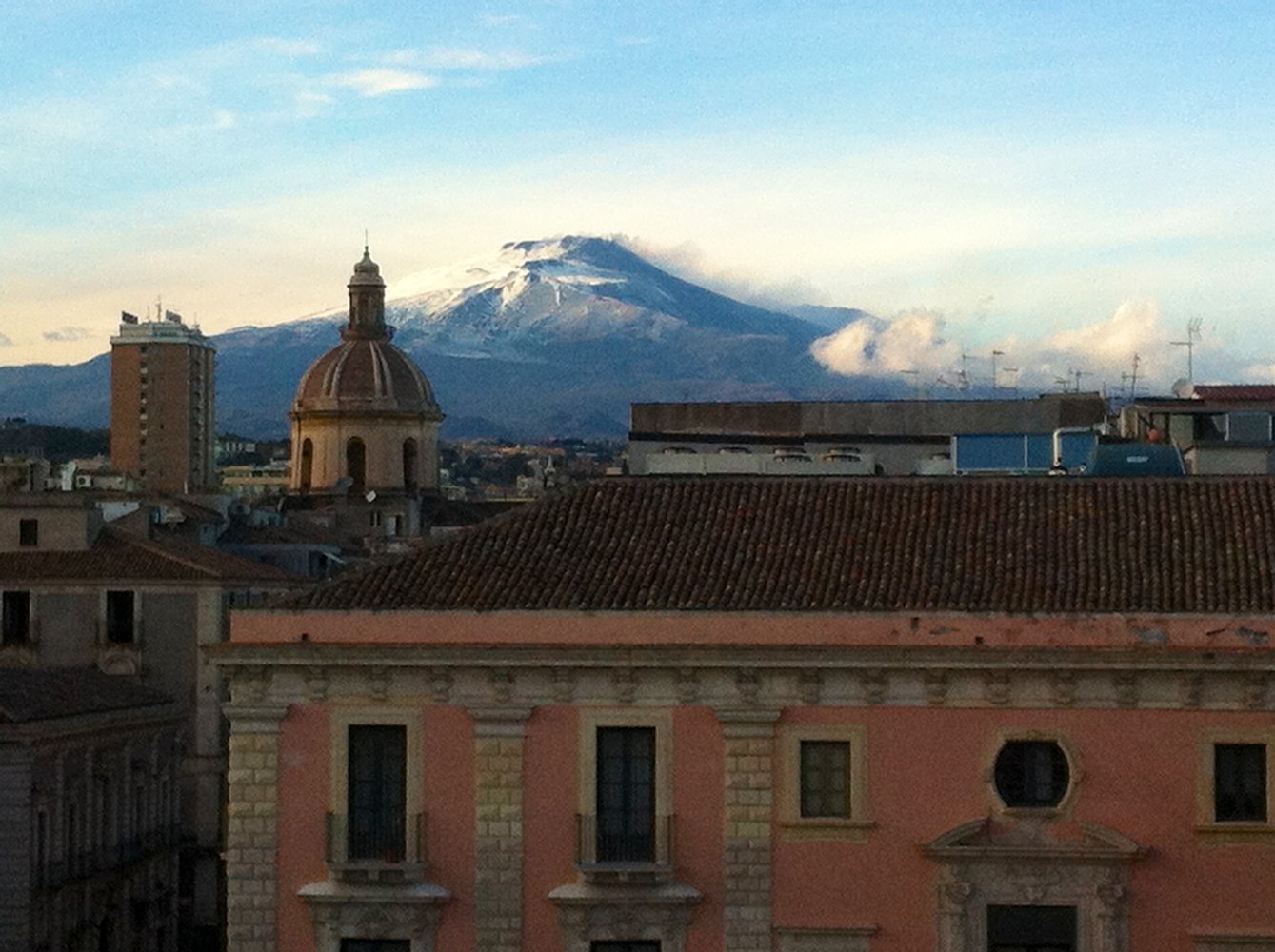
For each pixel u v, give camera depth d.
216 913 104.25
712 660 55.41
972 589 56.25
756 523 59.66
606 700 56.16
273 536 132.25
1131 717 55.03
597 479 62.16
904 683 55.41
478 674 56.34
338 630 56.62
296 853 56.81
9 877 77.38
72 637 103.81
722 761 55.91
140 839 93.31
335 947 56.47
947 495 60.47
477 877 56.31
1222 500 59.41
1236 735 54.78
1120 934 54.84
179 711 99.31
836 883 55.56
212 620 103.88
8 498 104.69
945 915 55.16
